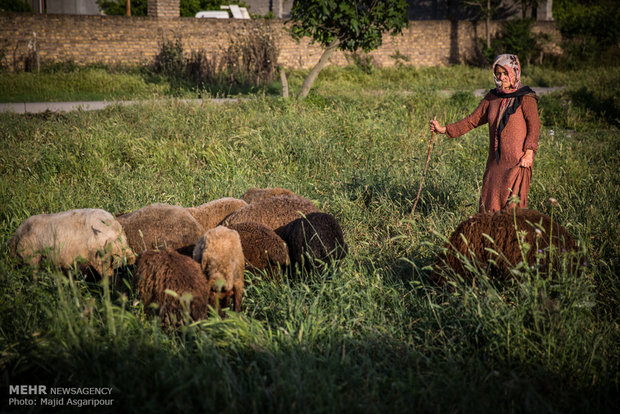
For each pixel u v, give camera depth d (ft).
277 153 28.58
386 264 16.44
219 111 37.73
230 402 9.78
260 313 13.89
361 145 31.81
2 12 62.54
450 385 10.19
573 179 24.17
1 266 13.48
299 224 15.53
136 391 9.85
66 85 56.29
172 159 28.02
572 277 12.41
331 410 9.52
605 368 10.68
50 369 11.25
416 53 92.99
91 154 27.22
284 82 45.37
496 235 13.52
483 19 99.14
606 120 45.52
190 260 12.61
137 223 15.58
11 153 27.43
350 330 12.25
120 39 70.49
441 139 33.40
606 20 101.81
